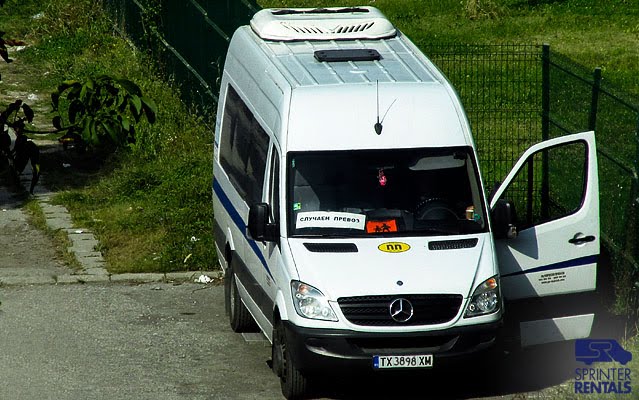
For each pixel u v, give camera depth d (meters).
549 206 45.75
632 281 39.62
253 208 34.62
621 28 93.94
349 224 34.47
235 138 42.91
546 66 49.91
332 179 34.97
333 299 32.25
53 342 40.56
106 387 35.88
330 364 32.28
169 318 43.56
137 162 63.34
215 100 65.75
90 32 87.94
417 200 35.06
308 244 33.84
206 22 66.44
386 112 35.69
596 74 43.97
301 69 38.16
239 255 40.72
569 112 47.12
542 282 36.78
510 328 37.75
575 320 37.09
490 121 58.53
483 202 35.47
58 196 58.88
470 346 32.84
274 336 35.31
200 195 57.56
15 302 45.22
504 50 81.06
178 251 50.97
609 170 42.06
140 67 77.69
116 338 41.12
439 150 35.59
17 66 84.00
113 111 24.95
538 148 37.19
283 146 35.22
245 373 37.41
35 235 53.84
